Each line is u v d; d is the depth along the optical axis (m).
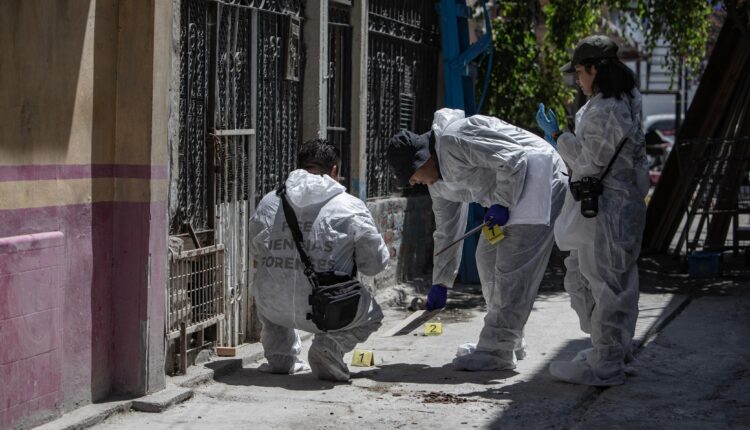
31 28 4.88
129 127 5.57
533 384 6.29
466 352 6.97
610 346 6.23
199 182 6.57
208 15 6.58
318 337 6.34
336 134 8.91
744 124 11.43
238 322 7.18
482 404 5.81
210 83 6.63
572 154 6.19
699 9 12.28
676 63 14.27
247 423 5.39
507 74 11.84
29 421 4.97
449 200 6.82
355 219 6.25
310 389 6.16
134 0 5.53
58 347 5.16
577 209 6.25
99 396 5.58
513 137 6.47
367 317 6.27
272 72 7.56
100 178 5.50
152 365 5.73
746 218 16.50
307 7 8.06
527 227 6.45
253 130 7.22
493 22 11.97
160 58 5.59
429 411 5.65
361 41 9.04
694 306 8.99
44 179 5.02
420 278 10.62
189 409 5.65
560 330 8.04
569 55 12.19
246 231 7.22
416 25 10.71
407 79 10.55
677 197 11.88
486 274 6.87
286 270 6.23
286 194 6.29
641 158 6.21
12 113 4.75
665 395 5.95
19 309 4.85
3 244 4.71
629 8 12.68
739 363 6.76
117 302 5.65
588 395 6.05
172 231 6.22
